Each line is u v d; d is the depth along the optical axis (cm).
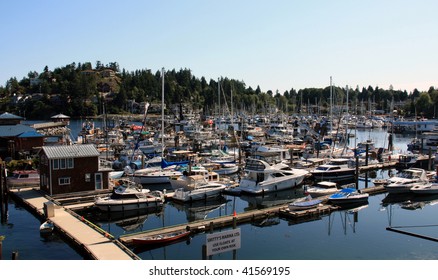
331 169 5544
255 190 4662
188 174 4722
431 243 3050
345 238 3188
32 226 3384
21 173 4750
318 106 18950
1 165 3766
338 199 4131
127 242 2870
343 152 7062
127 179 4856
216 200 4531
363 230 3403
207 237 1853
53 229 3188
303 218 3759
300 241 3122
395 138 11788
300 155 7288
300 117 16138
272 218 3778
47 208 3425
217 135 9344
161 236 3023
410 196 4625
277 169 4894
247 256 2794
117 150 7312
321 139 8919
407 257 2761
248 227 3500
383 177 5941
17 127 6738
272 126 12481
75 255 2719
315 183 5388
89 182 4391
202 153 7112
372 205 4278
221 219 3494
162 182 5100
